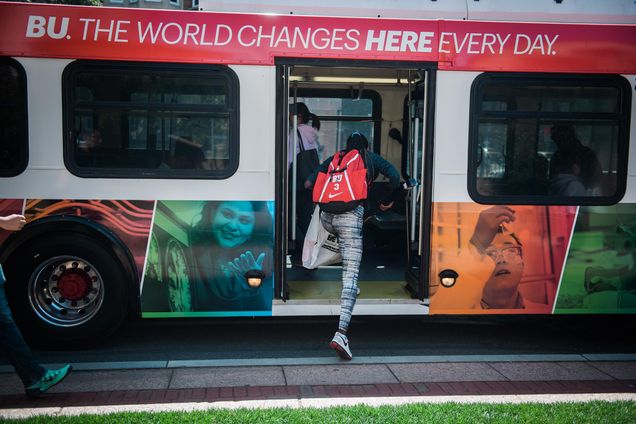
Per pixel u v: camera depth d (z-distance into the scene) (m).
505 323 6.95
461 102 5.76
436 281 5.79
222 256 5.63
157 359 5.49
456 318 7.07
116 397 4.51
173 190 5.58
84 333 5.62
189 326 6.55
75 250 5.54
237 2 5.75
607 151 5.90
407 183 5.75
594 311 5.93
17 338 4.34
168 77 5.56
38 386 4.41
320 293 6.00
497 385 4.88
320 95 8.21
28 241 5.52
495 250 5.82
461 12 5.97
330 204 5.43
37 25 5.44
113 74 5.52
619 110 5.89
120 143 5.55
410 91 6.43
